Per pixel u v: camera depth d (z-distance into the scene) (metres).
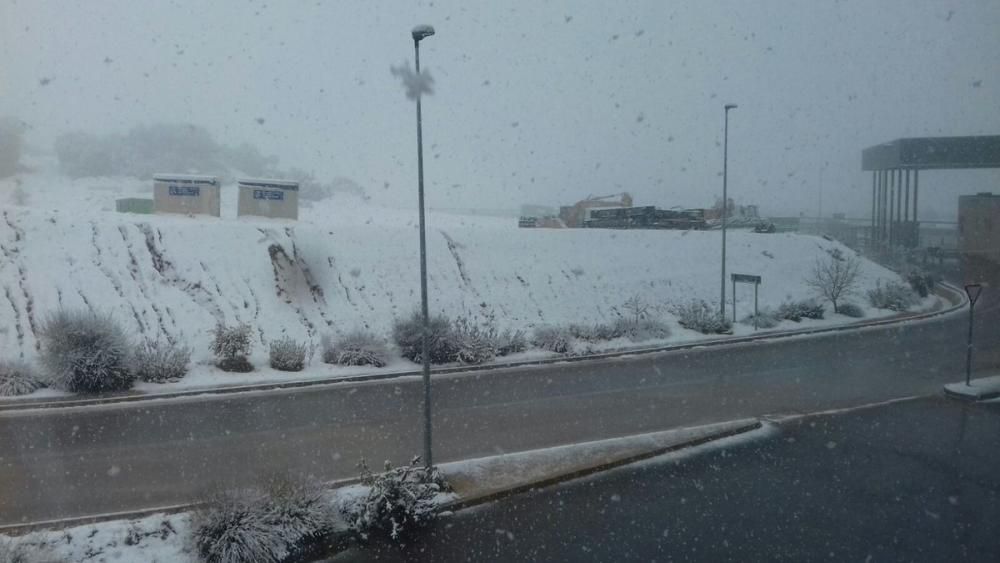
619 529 9.66
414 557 8.86
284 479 9.76
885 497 10.80
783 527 9.73
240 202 27.98
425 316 11.39
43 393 15.70
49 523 9.07
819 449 13.02
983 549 9.09
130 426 13.62
